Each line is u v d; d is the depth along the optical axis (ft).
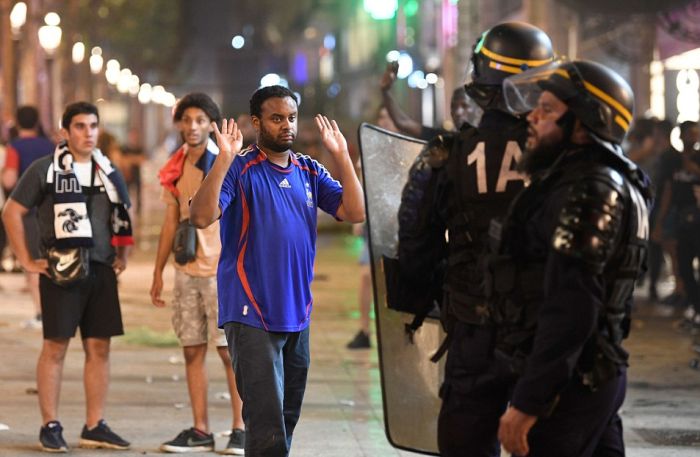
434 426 36.83
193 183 56.95
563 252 30.48
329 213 46.32
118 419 64.69
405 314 36.81
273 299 44.04
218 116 57.21
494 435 34.17
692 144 106.01
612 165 31.78
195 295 57.52
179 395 71.51
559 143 32.09
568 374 30.58
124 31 399.65
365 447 58.65
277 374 44.11
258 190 44.47
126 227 58.44
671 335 98.63
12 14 224.53
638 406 69.51
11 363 81.97
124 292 126.00
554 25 193.26
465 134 34.76
